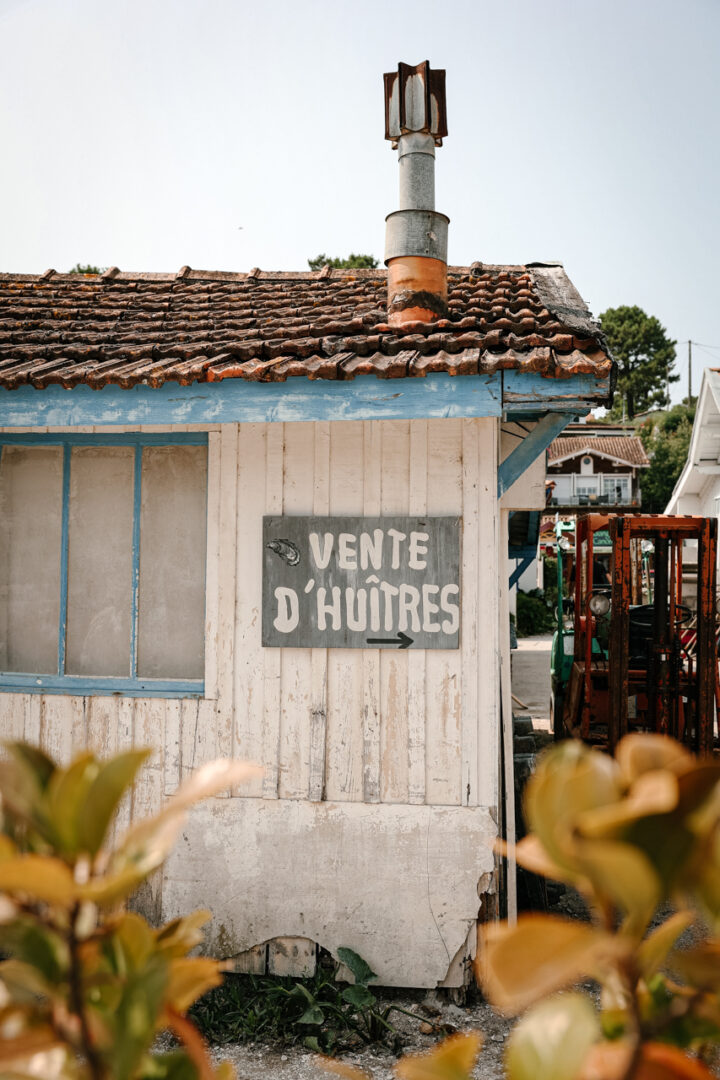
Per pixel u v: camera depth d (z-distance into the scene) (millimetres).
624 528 7371
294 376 4270
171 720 4820
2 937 1177
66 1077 1177
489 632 4586
